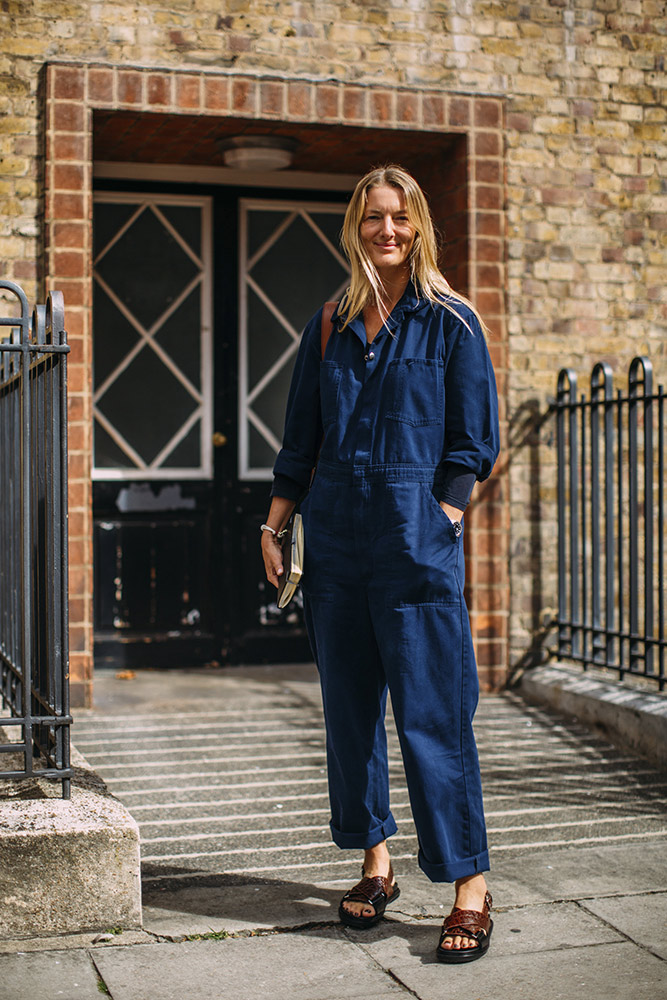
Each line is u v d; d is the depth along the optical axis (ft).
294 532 9.43
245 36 17.79
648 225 19.79
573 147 19.34
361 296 9.55
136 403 20.62
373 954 9.13
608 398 17.52
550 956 9.09
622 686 16.80
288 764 14.88
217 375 20.98
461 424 9.23
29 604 10.04
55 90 16.87
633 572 16.85
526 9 19.07
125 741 15.83
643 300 19.80
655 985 8.57
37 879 9.23
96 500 20.30
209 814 12.91
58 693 10.09
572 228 19.36
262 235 21.22
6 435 12.25
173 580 20.71
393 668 9.18
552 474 19.33
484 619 18.90
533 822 12.70
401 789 13.96
